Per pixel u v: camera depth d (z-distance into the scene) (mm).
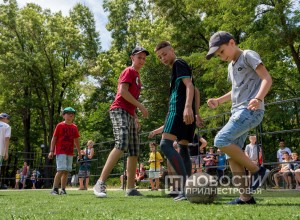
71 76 28125
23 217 2254
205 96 20453
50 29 27422
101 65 28562
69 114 6684
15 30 27016
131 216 2223
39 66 26562
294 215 2152
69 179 16203
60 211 2656
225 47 3166
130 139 5121
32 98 27562
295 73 17484
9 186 19094
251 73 3113
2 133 6844
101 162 13609
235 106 3150
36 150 32500
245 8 15086
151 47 24203
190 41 21047
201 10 20188
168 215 2223
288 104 13422
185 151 3896
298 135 13445
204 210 2516
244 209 2568
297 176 7750
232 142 3074
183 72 3775
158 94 23875
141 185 13219
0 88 26578
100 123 29453
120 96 4918
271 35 13836
